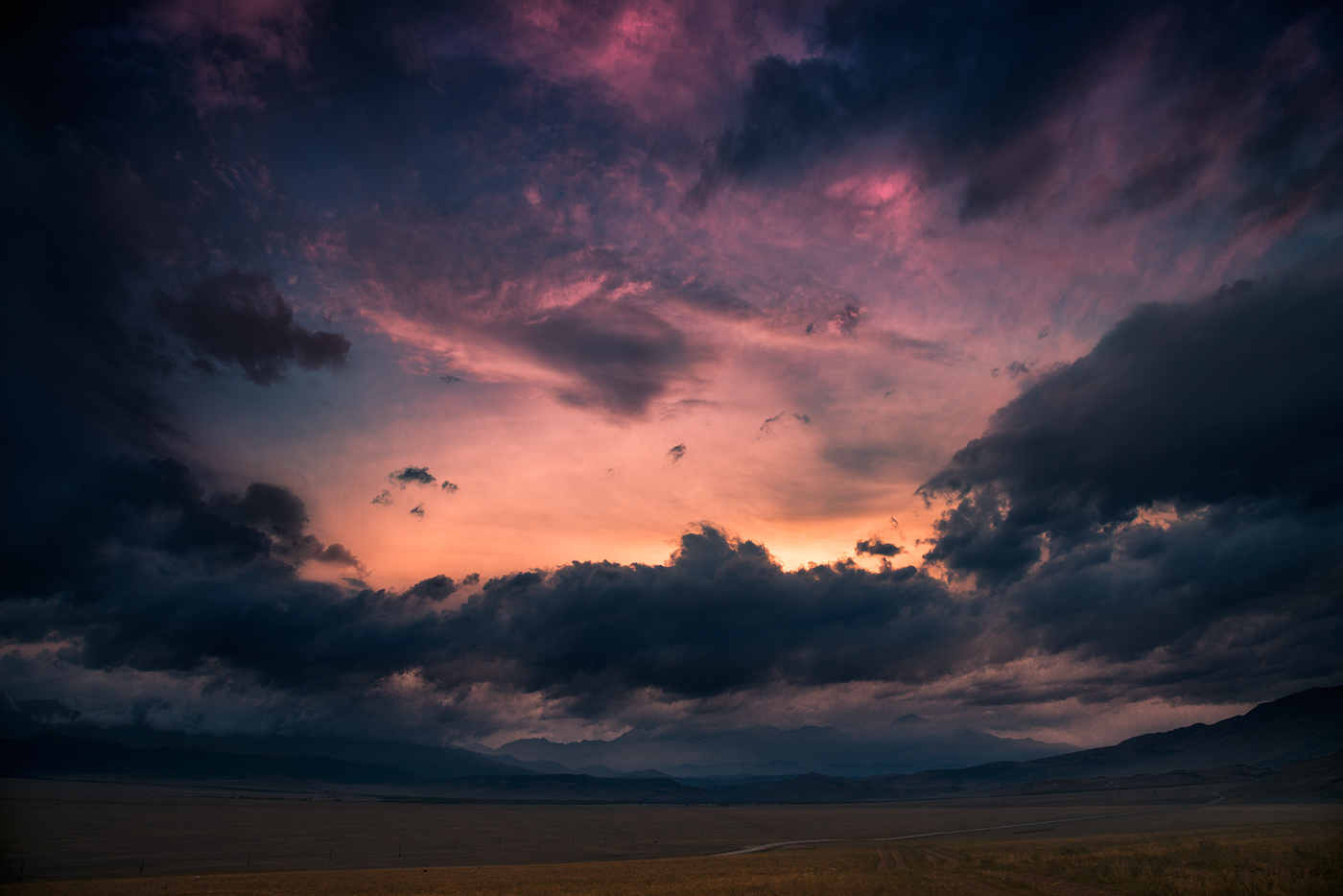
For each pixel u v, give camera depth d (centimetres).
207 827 18725
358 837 16925
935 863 7762
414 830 19588
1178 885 4556
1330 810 17562
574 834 19012
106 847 13875
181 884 7638
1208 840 7456
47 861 11850
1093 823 17362
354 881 7750
